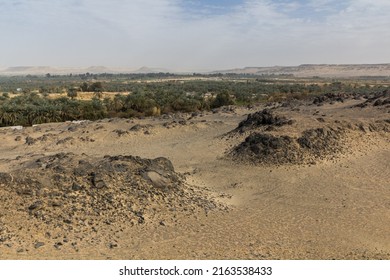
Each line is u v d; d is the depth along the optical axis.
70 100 59.19
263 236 14.03
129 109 55.91
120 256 11.95
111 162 17.88
